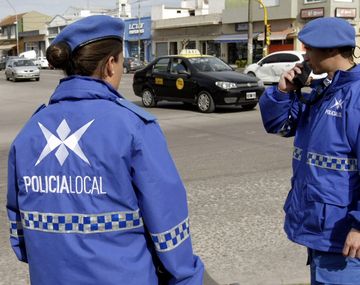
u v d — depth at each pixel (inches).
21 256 76.7
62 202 66.6
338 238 89.4
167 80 591.5
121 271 65.6
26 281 154.1
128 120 66.7
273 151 341.7
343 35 90.0
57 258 66.6
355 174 88.6
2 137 446.0
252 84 552.4
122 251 66.5
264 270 157.0
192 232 188.5
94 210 65.5
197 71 564.7
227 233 187.5
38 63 2241.6
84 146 65.9
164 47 2213.3
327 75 95.3
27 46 3405.5
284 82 100.2
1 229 199.6
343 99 89.0
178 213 67.9
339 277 90.9
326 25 91.0
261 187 250.2
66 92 69.5
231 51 1840.6
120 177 65.2
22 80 1349.7
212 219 203.0
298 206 94.7
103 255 65.4
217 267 159.3
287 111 101.7
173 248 67.0
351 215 85.4
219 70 575.2
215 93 539.8
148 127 68.2
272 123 103.9
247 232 188.1
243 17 1738.4
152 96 616.4
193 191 246.2
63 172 66.6
